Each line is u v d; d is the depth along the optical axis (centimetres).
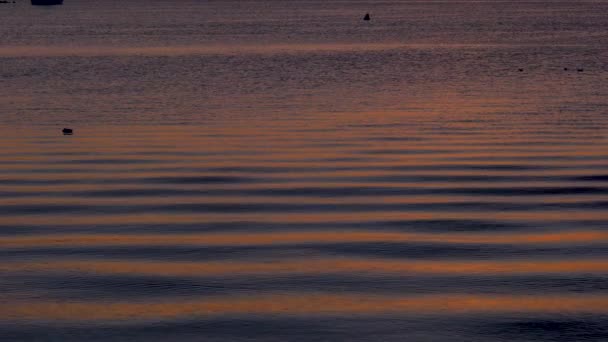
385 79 7988
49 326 1504
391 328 1486
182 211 2438
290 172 3073
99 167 3212
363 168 3141
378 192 2695
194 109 5462
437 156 3406
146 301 1634
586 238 2097
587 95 6194
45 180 2950
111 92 6788
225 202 2562
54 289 1708
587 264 1869
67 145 3822
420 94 6456
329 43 14775
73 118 4994
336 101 5938
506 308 1585
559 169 3073
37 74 8838
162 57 11462
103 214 2406
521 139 3888
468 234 2139
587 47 13438
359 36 17162
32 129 4453
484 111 5172
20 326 1505
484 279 1759
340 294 1669
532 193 2652
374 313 1559
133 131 4328
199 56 11594
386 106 5550
